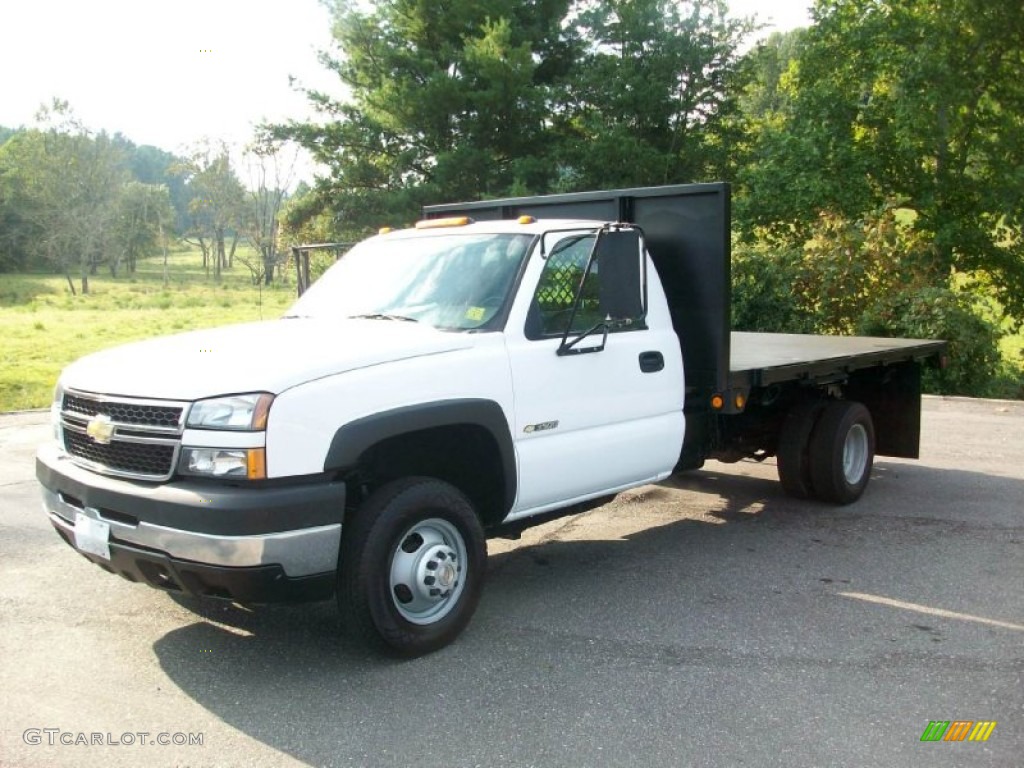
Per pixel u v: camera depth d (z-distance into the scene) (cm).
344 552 425
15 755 356
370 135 2502
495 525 501
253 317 2898
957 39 2030
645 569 591
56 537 659
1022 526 691
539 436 501
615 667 436
